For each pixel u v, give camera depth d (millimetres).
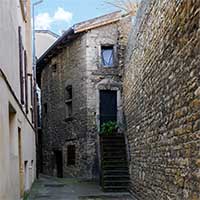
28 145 12289
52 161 19297
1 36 5527
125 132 13758
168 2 6242
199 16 4570
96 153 15703
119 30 16188
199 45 4590
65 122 17734
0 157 5152
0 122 5238
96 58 16172
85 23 16047
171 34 6074
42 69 21219
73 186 13648
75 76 16812
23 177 9805
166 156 6766
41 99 21391
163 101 6863
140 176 10195
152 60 7895
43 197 10859
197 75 4699
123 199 10648
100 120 16031
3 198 5301
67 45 17484
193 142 4973
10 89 6645
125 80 13953
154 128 7906
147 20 8383
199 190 4723
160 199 7426
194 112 4887
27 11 14125
